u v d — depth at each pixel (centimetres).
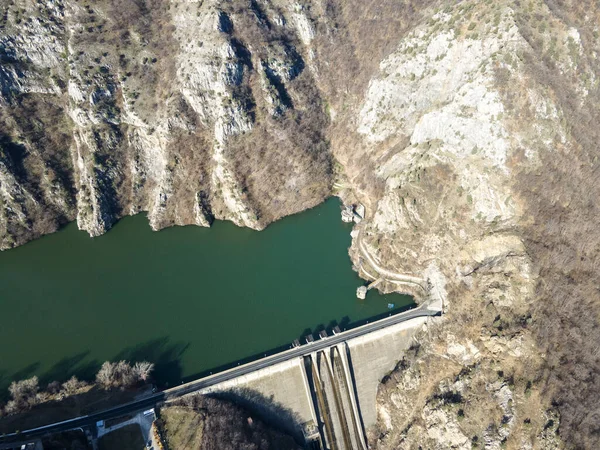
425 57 13138
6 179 12550
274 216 13975
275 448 9075
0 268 12588
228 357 10488
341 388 10275
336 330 10819
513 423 8575
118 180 13638
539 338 9188
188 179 13862
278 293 11969
